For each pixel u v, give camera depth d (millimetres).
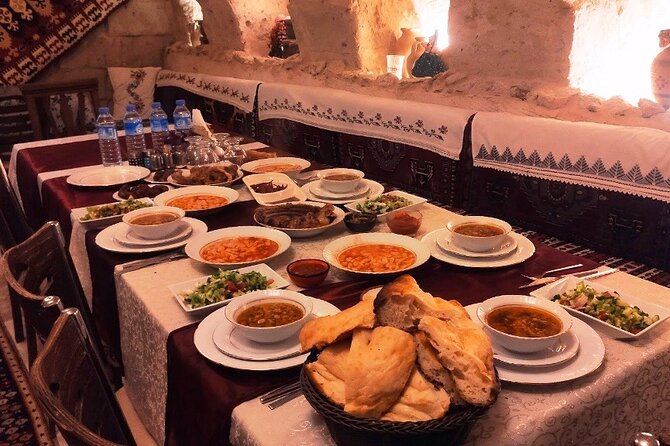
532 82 2660
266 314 1187
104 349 1816
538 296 1289
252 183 2211
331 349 945
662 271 2070
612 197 2162
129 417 1625
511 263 1480
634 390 1087
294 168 2467
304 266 1461
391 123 2967
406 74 3545
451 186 2750
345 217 1784
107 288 1630
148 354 1380
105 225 1887
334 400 877
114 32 5184
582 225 2293
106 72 5270
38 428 2148
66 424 901
